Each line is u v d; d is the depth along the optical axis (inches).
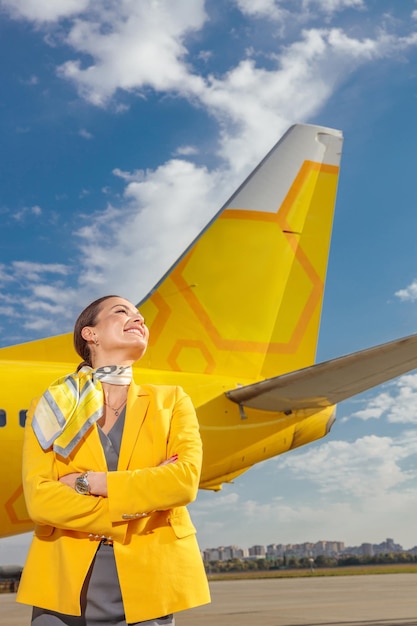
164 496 82.8
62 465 87.0
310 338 417.1
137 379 353.4
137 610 81.7
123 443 88.6
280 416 369.1
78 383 89.7
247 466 364.2
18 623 392.5
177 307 388.2
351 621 356.5
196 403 354.6
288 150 435.5
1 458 300.7
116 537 82.4
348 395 337.4
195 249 402.3
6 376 317.7
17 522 306.8
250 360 397.1
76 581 82.5
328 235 434.6
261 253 413.4
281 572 2011.6
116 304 98.7
